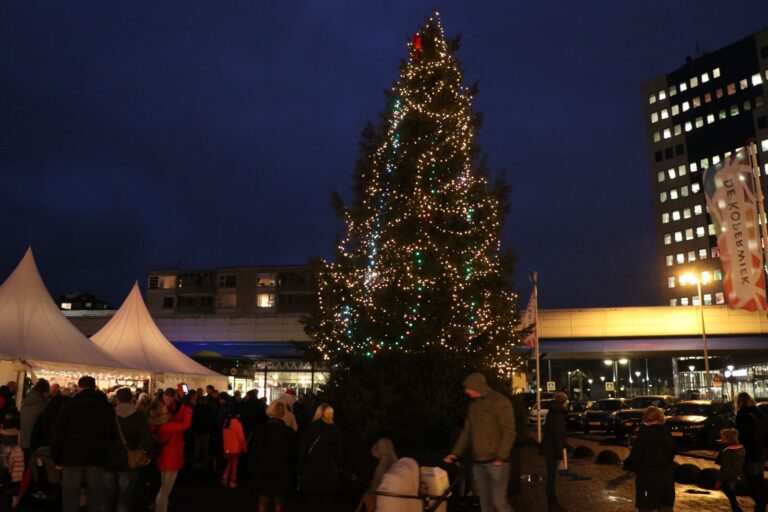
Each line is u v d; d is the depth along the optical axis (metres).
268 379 48.78
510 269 16.00
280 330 56.31
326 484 8.94
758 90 108.19
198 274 98.38
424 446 13.52
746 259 20.78
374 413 13.60
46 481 10.49
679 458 20.94
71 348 19.69
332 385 15.10
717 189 21.62
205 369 26.53
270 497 9.17
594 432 37.81
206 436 16.44
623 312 60.56
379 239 15.83
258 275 96.38
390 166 16.48
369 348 14.85
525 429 14.05
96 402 8.51
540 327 61.47
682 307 59.69
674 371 85.50
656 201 120.50
